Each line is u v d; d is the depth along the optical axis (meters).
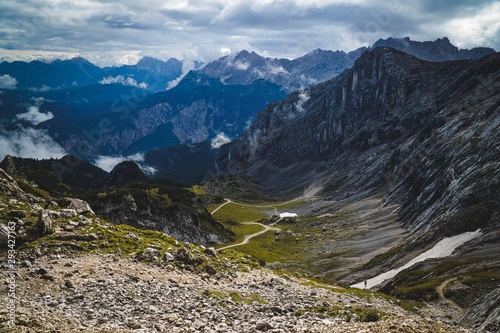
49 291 41.72
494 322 49.16
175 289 48.34
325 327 33.78
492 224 175.88
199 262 62.34
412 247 186.75
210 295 48.72
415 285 122.06
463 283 108.75
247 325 37.06
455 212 196.38
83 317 35.47
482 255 146.12
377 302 73.25
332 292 63.97
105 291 43.47
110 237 64.25
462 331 31.25
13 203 66.31
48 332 28.62
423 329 29.81
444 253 168.75
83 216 70.81
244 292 52.91
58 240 58.84
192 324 36.09
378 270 178.12
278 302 49.03
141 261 57.94
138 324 34.44
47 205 72.88
